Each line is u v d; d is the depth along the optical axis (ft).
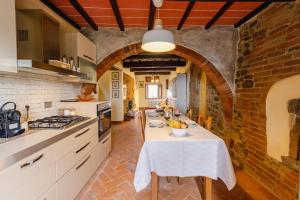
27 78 7.91
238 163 11.51
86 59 10.71
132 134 19.31
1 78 6.59
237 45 12.01
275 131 8.30
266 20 8.93
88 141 8.79
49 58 7.82
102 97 25.76
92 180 9.38
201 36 12.26
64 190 6.54
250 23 10.41
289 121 7.52
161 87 42.73
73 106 10.28
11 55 5.39
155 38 7.14
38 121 7.96
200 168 6.99
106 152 12.00
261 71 9.28
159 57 20.48
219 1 8.27
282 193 7.88
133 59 23.22
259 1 8.15
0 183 3.89
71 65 8.84
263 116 9.09
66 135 6.66
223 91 12.50
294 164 7.20
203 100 18.84
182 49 12.38
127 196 8.00
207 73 13.00
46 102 9.28
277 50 8.14
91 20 10.78
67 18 10.25
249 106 10.32
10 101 6.97
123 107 27.04
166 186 8.92
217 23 11.64
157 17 10.28
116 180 9.39
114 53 12.44
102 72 12.57
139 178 6.74
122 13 9.90
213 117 15.62
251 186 9.02
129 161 11.89
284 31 7.72
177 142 6.89
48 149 5.57
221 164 6.99
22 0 6.59
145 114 13.56
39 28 7.27
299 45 6.97
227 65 12.19
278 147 8.14
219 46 12.22
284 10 7.73
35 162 4.99
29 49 7.29
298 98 7.07
